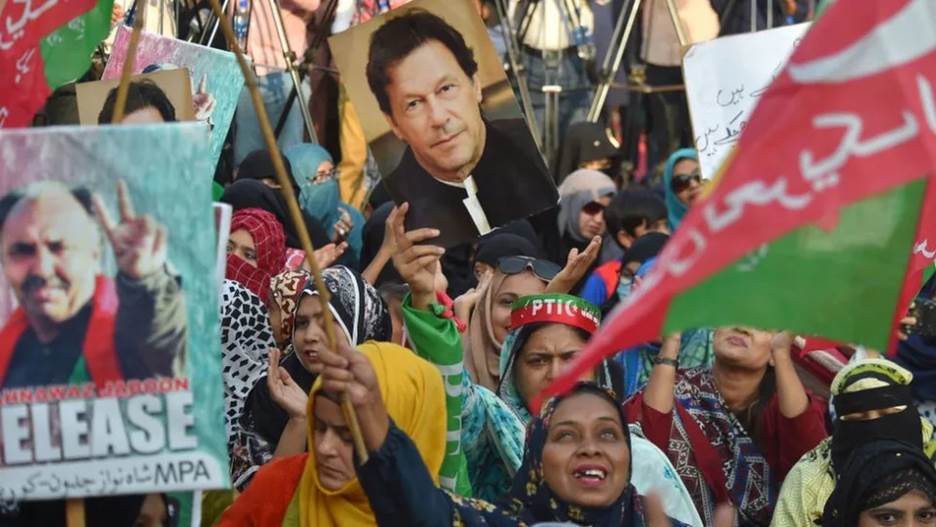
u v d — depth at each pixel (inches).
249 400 204.2
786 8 358.3
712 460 213.0
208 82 223.5
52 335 130.7
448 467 175.6
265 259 235.8
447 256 280.4
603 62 358.9
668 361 212.4
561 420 163.9
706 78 234.8
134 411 130.9
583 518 163.0
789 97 121.7
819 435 213.6
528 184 193.5
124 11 281.1
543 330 196.2
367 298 198.5
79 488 130.6
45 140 130.7
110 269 131.1
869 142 121.3
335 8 317.4
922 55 122.6
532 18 351.3
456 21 192.9
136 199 131.3
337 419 158.7
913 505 185.2
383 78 193.3
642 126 364.5
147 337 131.1
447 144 193.0
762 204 120.0
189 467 131.0
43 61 165.8
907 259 126.7
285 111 307.9
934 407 249.1
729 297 121.8
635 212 311.3
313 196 279.0
